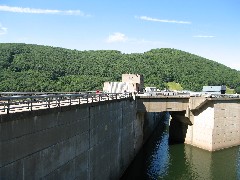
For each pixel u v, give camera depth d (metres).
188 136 70.06
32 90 120.62
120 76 186.00
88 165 32.38
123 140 48.75
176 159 57.12
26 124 20.06
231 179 46.34
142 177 46.69
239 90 191.62
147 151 63.31
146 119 72.38
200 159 57.50
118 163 45.34
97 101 35.19
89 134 32.53
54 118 24.09
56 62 174.12
